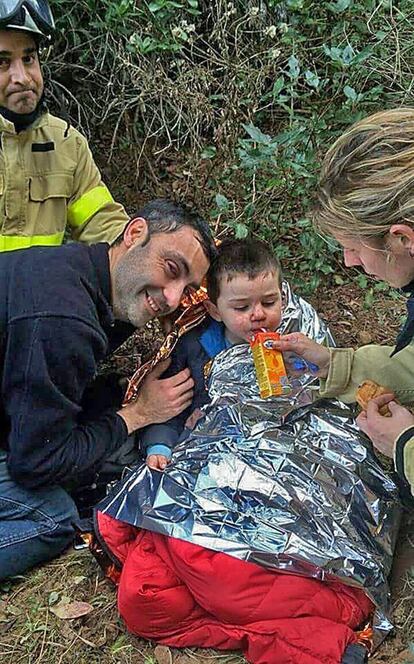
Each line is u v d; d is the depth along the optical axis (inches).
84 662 82.0
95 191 117.6
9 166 109.8
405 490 86.8
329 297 135.2
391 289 133.8
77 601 88.5
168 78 144.1
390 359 90.7
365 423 83.5
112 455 100.1
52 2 142.3
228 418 95.0
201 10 154.7
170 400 97.6
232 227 130.0
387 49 144.1
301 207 137.9
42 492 92.2
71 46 152.9
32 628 85.5
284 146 128.5
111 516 85.7
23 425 85.8
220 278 95.3
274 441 91.4
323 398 95.2
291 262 136.6
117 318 92.4
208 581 78.7
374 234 70.6
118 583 89.5
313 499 85.3
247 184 136.0
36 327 83.0
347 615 79.9
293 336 92.4
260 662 78.3
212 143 149.6
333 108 136.5
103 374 117.2
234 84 140.3
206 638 81.4
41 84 108.7
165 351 98.4
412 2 149.6
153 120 149.7
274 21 150.4
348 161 70.8
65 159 114.0
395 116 70.8
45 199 113.4
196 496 84.2
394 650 80.7
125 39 146.3
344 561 79.8
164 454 96.0
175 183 152.1
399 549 92.1
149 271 88.0
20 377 84.3
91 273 88.3
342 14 144.8
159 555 83.2
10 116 107.9
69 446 89.6
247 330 96.0
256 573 78.8
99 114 156.3
